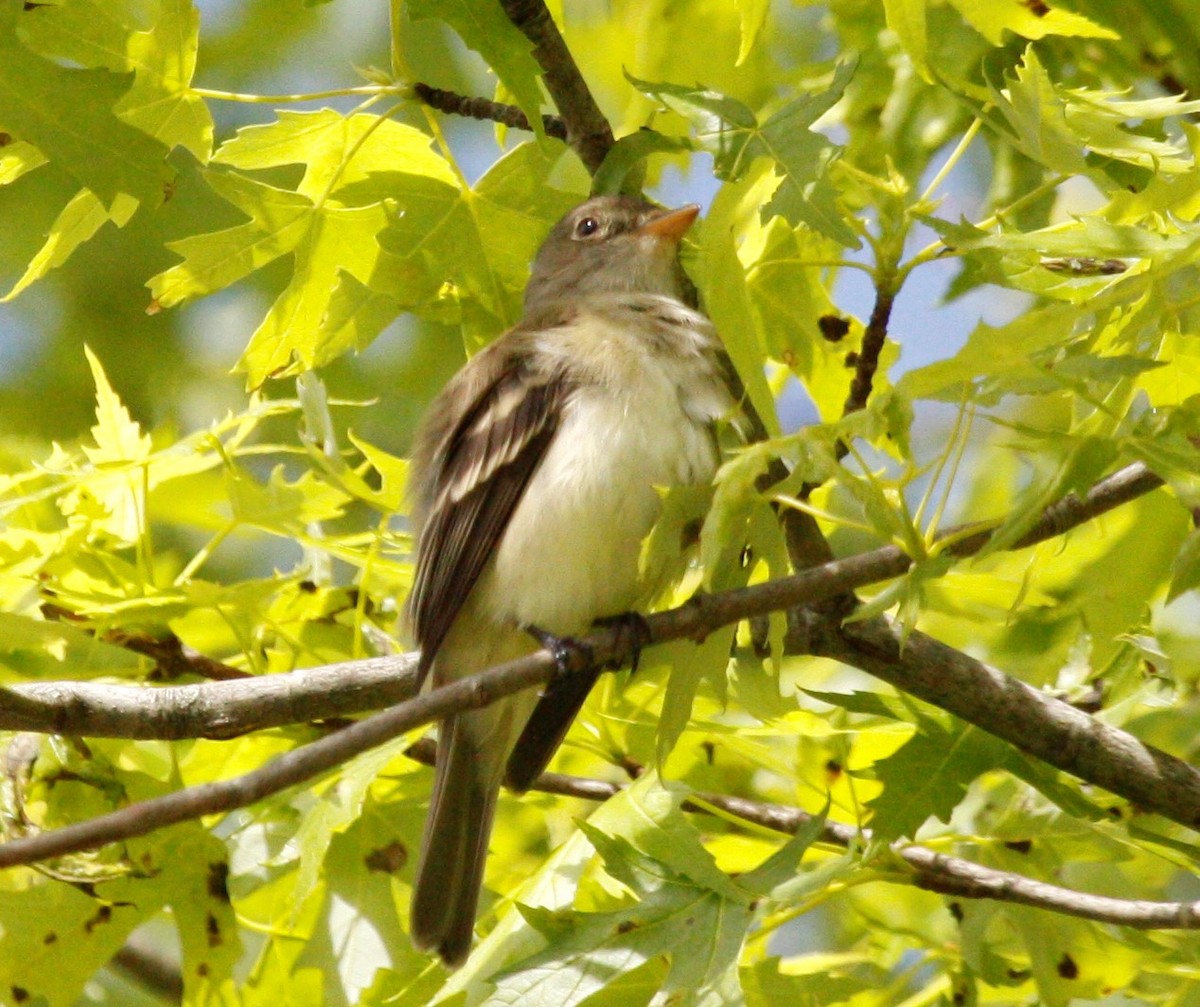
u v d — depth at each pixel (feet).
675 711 24.50
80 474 28.63
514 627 29.96
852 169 26.04
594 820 25.57
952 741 26.04
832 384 31.37
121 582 29.30
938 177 26.61
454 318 31.19
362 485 29.09
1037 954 27.48
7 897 26.94
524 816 34.45
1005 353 20.36
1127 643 29.76
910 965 32.01
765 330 31.09
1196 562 20.25
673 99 25.21
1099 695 29.73
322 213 29.71
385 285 30.07
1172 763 26.32
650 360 29.35
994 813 29.45
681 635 22.94
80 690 25.26
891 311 25.17
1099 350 22.45
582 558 28.48
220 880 27.55
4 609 27.48
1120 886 36.52
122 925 27.04
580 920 23.62
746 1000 24.54
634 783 26.23
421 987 27.48
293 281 29.84
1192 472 20.22
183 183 50.60
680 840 24.53
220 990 27.25
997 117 28.27
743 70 40.96
